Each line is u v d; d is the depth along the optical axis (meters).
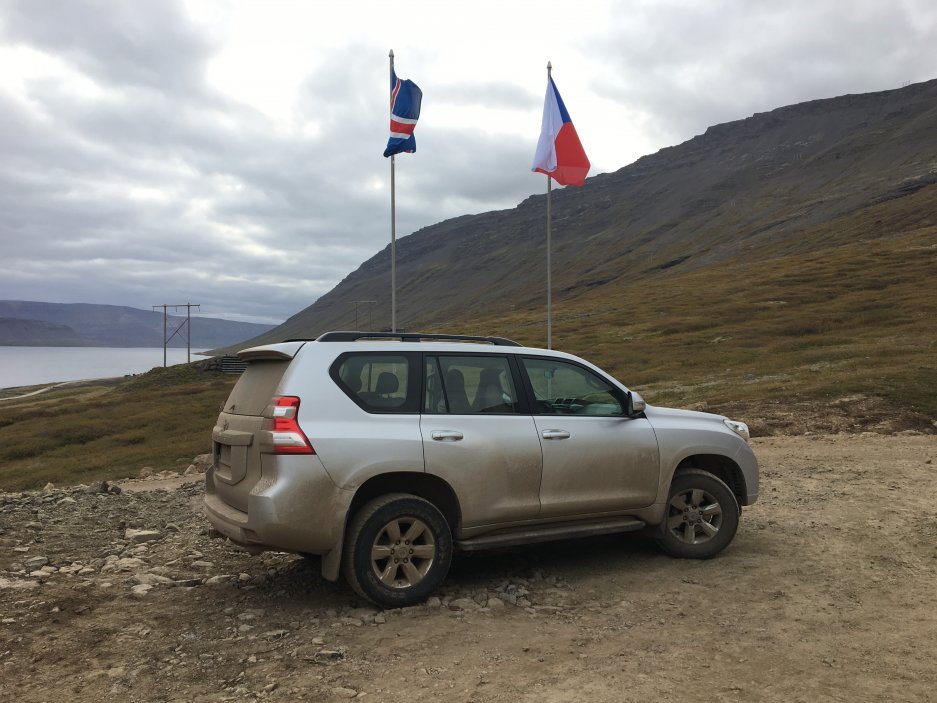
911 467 10.10
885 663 3.77
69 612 4.71
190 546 6.59
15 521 7.41
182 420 52.41
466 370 5.28
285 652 4.02
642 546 6.30
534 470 5.23
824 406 17.47
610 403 5.83
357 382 4.88
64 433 50.00
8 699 3.45
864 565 5.59
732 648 4.00
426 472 4.85
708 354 45.84
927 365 22.94
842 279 82.56
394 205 15.32
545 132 17.16
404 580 4.80
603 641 4.14
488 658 3.90
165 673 3.75
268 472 4.56
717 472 6.42
